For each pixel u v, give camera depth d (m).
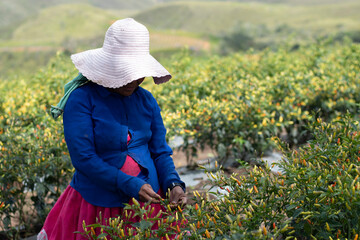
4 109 4.82
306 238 2.39
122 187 2.37
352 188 2.10
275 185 2.43
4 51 144.00
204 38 131.50
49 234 2.66
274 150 4.88
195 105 4.85
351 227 2.29
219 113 4.76
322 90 5.20
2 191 3.60
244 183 2.48
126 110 2.49
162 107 5.29
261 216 2.26
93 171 2.36
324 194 2.14
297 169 2.45
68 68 6.15
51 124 4.22
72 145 2.36
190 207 2.42
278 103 4.80
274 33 166.12
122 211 2.47
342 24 171.62
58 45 144.75
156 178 2.62
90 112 2.42
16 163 3.68
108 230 2.20
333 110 5.18
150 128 2.70
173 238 2.47
